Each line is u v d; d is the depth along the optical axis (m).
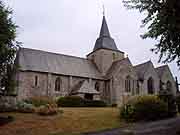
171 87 54.44
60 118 22.89
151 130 17.52
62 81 45.19
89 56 56.06
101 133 17.97
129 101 23.81
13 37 22.23
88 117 23.64
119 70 49.38
